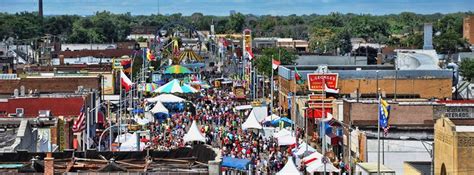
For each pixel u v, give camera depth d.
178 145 93.00
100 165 49.38
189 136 92.38
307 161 79.62
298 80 125.56
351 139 85.75
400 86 127.81
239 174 79.81
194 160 51.31
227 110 143.62
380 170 65.75
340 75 127.94
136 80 160.50
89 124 94.56
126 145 84.56
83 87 125.31
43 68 175.25
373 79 127.88
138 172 45.56
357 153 82.06
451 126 59.19
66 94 112.56
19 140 69.50
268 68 189.25
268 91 180.25
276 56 189.50
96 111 109.81
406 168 70.06
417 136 80.19
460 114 85.06
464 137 58.16
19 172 46.28
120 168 46.47
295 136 98.88
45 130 81.06
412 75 128.25
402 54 144.50
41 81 130.38
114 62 142.62
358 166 70.69
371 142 78.44
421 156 77.31
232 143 101.31
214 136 109.31
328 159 82.38
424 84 128.12
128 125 105.81
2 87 128.38
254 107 130.62
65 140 84.69
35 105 101.44
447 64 160.88
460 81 151.38
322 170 77.75
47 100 101.81
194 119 122.56
